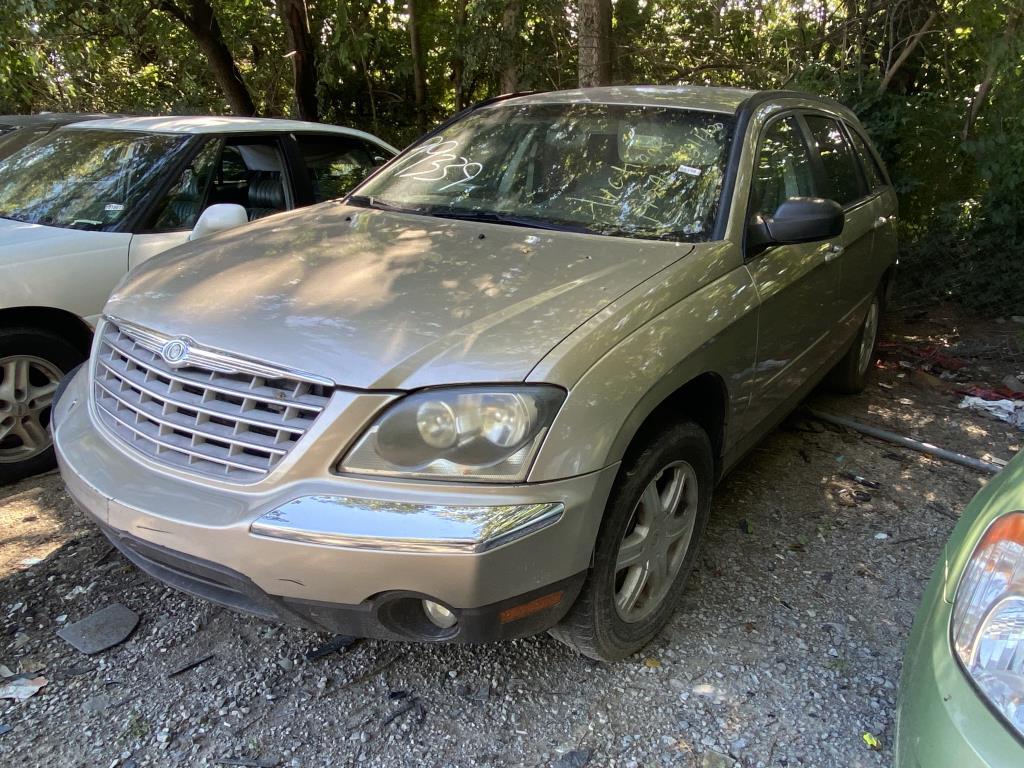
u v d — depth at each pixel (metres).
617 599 2.47
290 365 2.08
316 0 10.55
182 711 2.38
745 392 2.95
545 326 2.21
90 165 4.46
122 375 2.45
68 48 9.59
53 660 2.57
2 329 3.58
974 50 6.78
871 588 3.07
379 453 2.01
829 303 3.72
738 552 3.28
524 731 2.34
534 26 8.82
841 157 4.30
